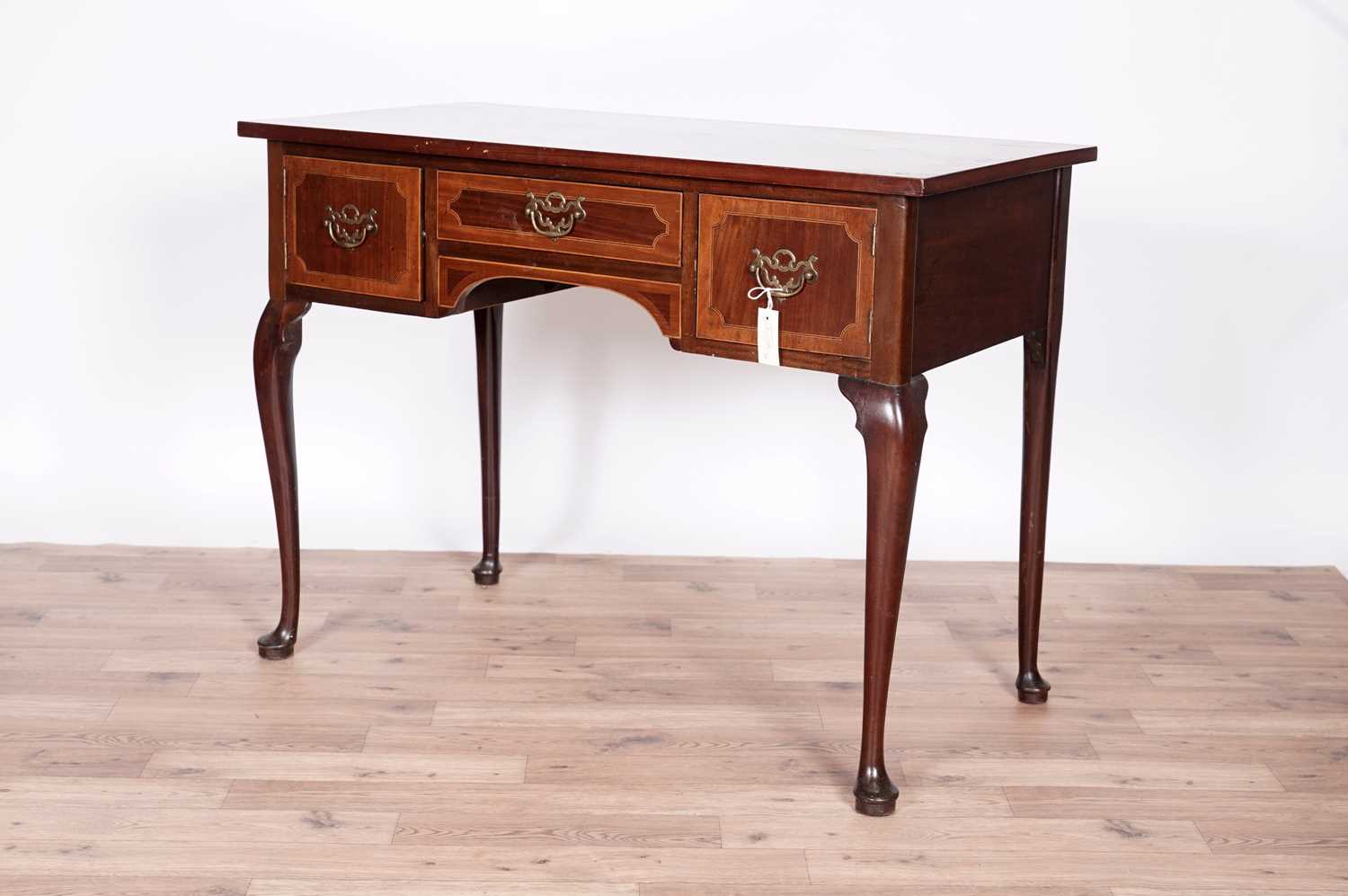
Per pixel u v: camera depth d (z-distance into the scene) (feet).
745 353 6.94
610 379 10.77
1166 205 10.39
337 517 11.01
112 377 10.86
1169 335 10.60
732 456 10.86
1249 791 7.40
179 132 10.51
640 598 10.02
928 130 10.40
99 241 10.66
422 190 7.74
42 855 6.59
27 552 10.74
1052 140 10.34
